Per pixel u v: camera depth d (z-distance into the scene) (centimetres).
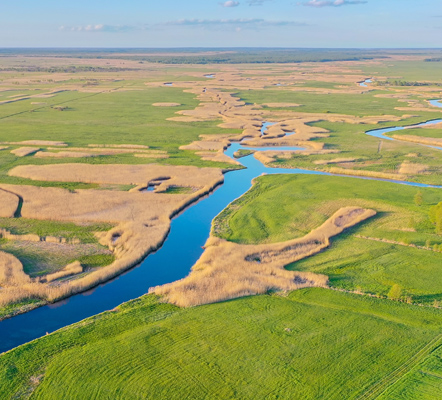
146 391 2616
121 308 3544
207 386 2659
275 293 3794
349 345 3034
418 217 5353
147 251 4528
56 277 3981
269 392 2616
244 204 5956
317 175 7169
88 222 5241
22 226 5094
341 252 4525
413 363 2850
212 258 4359
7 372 2756
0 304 3538
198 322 3319
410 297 3684
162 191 6400
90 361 2867
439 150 8738
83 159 7956
